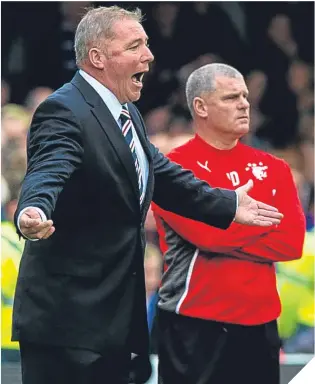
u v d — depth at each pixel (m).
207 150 12.55
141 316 10.56
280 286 17.84
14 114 20.39
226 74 12.53
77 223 10.22
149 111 23.19
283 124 24.20
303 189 21.52
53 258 10.22
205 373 12.39
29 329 10.21
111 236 10.27
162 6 24.08
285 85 24.47
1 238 17.12
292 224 12.45
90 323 10.17
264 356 12.51
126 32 10.43
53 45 23.22
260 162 12.64
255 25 24.62
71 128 10.01
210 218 11.26
